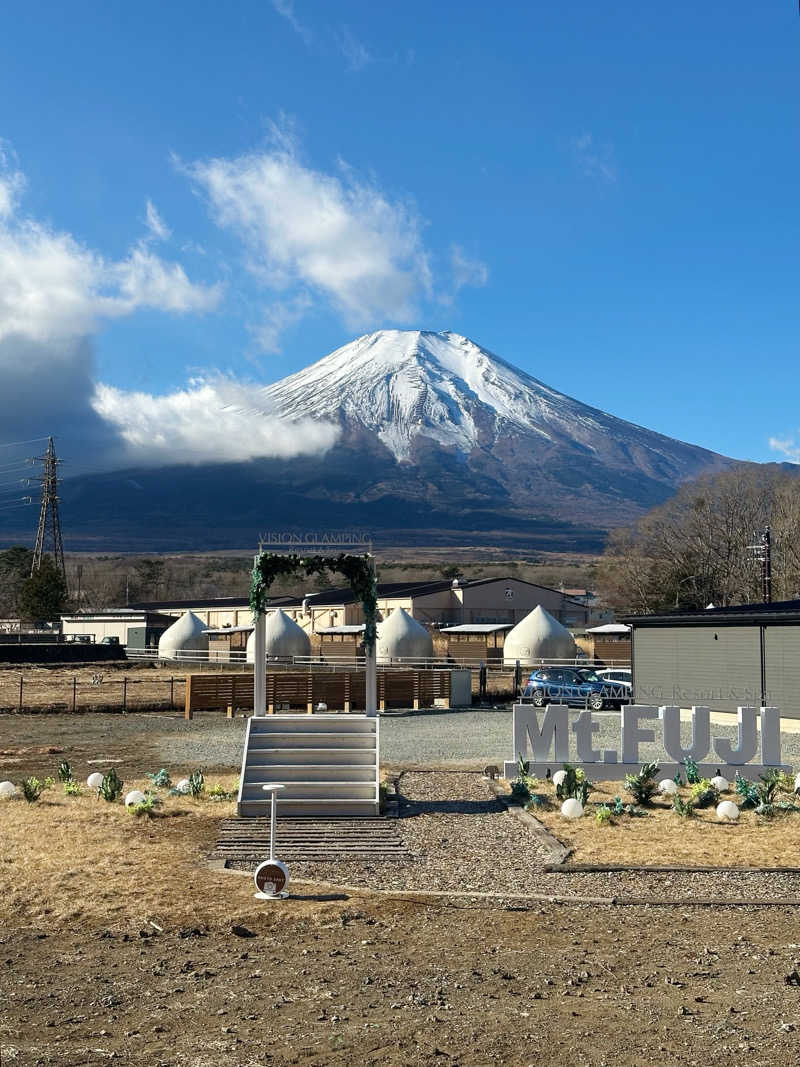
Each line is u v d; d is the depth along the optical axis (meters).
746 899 13.39
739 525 90.19
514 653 63.66
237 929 11.83
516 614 89.69
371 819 18.77
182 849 16.14
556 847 16.47
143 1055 8.36
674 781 22.08
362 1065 8.15
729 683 35.97
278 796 19.19
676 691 38.03
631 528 104.94
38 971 10.52
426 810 19.67
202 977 10.30
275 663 62.97
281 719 21.27
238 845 16.50
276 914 12.62
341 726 21.30
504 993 9.82
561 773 21.44
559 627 64.06
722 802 19.45
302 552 22.30
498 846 16.72
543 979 10.23
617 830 17.84
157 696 47.28
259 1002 9.58
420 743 31.09
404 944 11.45
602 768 22.47
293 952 11.13
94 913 12.59
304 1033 8.80
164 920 12.34
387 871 15.06
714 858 15.78
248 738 20.61
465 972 10.45
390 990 9.91
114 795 20.03
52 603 101.62
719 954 11.09
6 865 14.77
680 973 10.44
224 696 41.28
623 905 13.21
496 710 42.56
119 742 32.31
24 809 18.98
